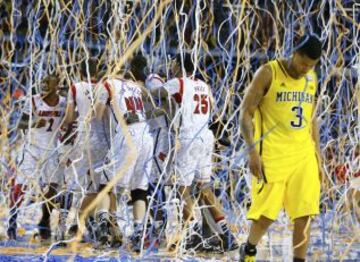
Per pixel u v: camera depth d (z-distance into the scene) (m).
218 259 10.93
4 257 10.45
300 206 8.91
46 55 14.28
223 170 13.05
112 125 11.44
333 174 13.41
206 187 11.62
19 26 15.50
